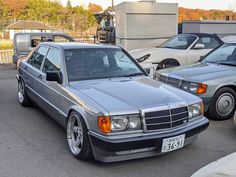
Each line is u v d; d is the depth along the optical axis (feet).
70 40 47.34
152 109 13.47
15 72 43.75
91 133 13.50
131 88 15.43
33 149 16.02
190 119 14.78
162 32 47.85
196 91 20.24
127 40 46.52
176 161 14.74
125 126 13.17
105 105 13.48
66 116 15.80
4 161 14.65
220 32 57.88
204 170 9.57
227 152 15.76
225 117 20.92
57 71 17.03
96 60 17.92
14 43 46.11
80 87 15.78
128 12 45.96
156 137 13.26
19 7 234.99
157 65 31.63
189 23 58.49
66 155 15.29
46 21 225.97
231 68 22.12
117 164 14.39
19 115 21.88
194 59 32.76
